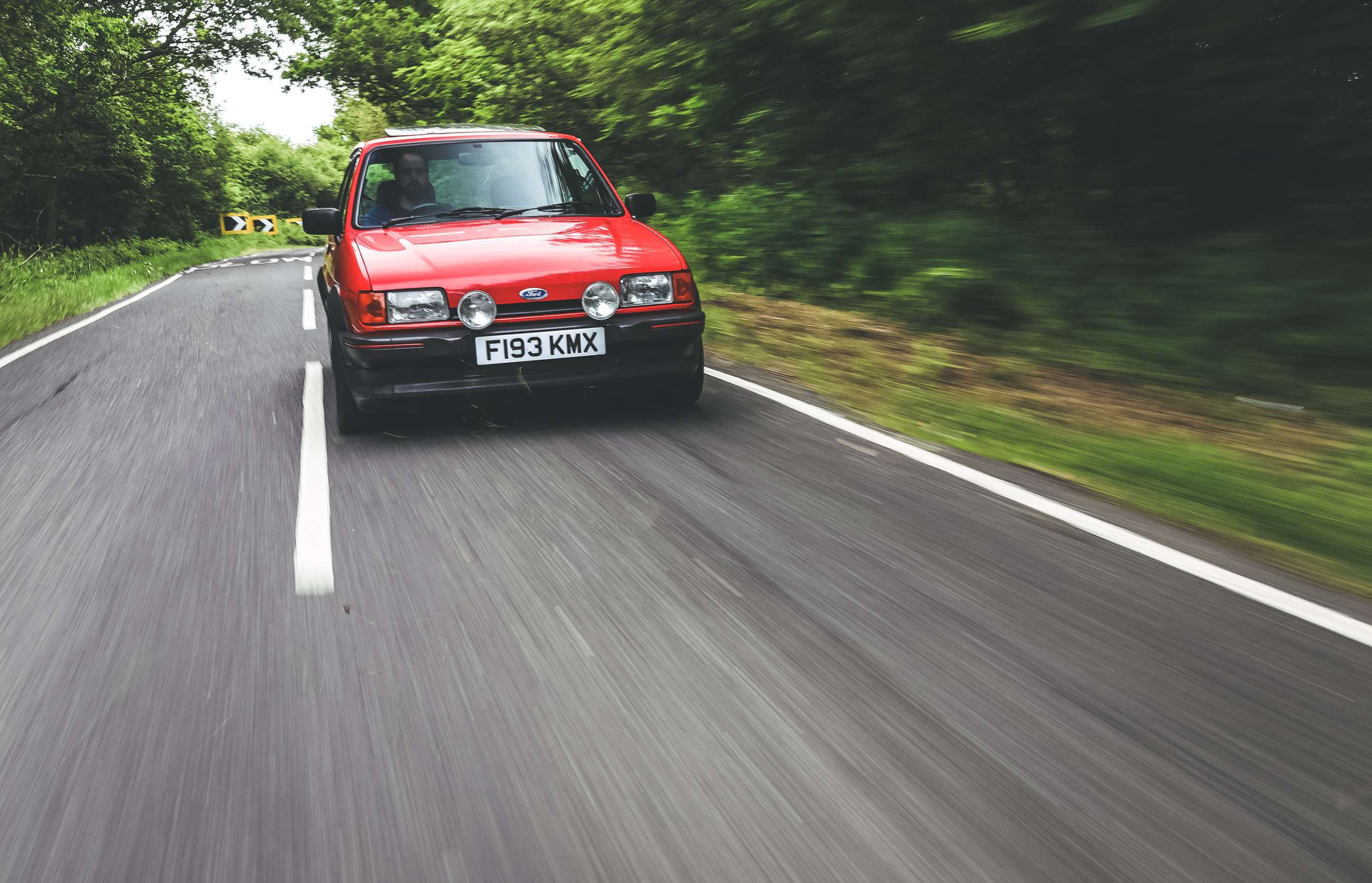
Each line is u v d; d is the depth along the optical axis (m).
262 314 12.91
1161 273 7.29
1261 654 2.92
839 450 5.25
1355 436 5.24
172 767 2.45
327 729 2.60
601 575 3.61
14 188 31.69
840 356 7.90
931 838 2.11
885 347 8.20
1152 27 6.69
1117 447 5.00
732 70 11.60
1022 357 7.43
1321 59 6.52
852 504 4.37
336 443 5.64
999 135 9.04
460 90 21.94
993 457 5.09
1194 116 7.34
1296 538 3.84
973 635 3.07
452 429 5.89
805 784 2.31
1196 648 2.96
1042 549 3.79
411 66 28.75
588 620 3.23
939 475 4.77
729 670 2.87
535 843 2.12
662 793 2.28
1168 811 2.19
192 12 31.53
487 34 19.88
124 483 5.04
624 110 14.08
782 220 11.97
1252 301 6.45
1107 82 7.40
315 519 4.32
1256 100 6.91
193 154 44.66
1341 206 7.07
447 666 2.93
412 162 6.54
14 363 9.42
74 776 2.43
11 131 29.48
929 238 9.58
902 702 2.67
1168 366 6.60
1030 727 2.54
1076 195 8.58
